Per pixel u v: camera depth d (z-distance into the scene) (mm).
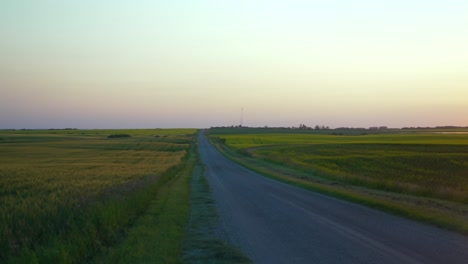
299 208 18641
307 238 12633
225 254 10914
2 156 74500
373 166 48062
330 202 20500
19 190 23766
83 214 13609
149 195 21828
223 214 17422
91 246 11531
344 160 56438
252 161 60344
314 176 36562
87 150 94062
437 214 15477
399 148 81000
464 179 33812
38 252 9961
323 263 9922
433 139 120312
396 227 13992
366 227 14039
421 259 9992
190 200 22047
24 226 12180
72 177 31250
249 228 14398
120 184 24359
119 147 105375
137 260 10297
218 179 34562
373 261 9953
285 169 45156
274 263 10047
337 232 13367
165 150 95500
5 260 9703
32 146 107812
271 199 21891
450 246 11234
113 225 13711
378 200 19531
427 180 32938
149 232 13594
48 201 17078
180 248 11617
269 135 180875
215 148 104812
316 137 156625
